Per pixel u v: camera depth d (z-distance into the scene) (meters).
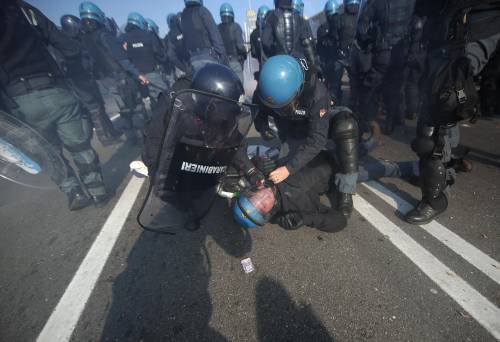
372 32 3.32
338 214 1.73
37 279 1.54
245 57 5.42
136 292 1.41
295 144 2.14
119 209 2.23
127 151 3.83
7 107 1.72
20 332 1.24
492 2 1.28
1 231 2.04
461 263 1.43
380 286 1.33
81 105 2.11
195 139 1.09
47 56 1.84
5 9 1.60
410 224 1.78
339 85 5.23
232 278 1.45
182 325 1.22
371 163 2.28
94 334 1.21
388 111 3.60
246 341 1.13
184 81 1.24
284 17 3.76
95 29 3.91
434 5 1.48
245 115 1.23
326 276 1.42
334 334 1.12
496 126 3.40
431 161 1.56
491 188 2.09
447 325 1.12
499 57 2.90
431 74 1.45
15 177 1.71
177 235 1.82
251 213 1.51
